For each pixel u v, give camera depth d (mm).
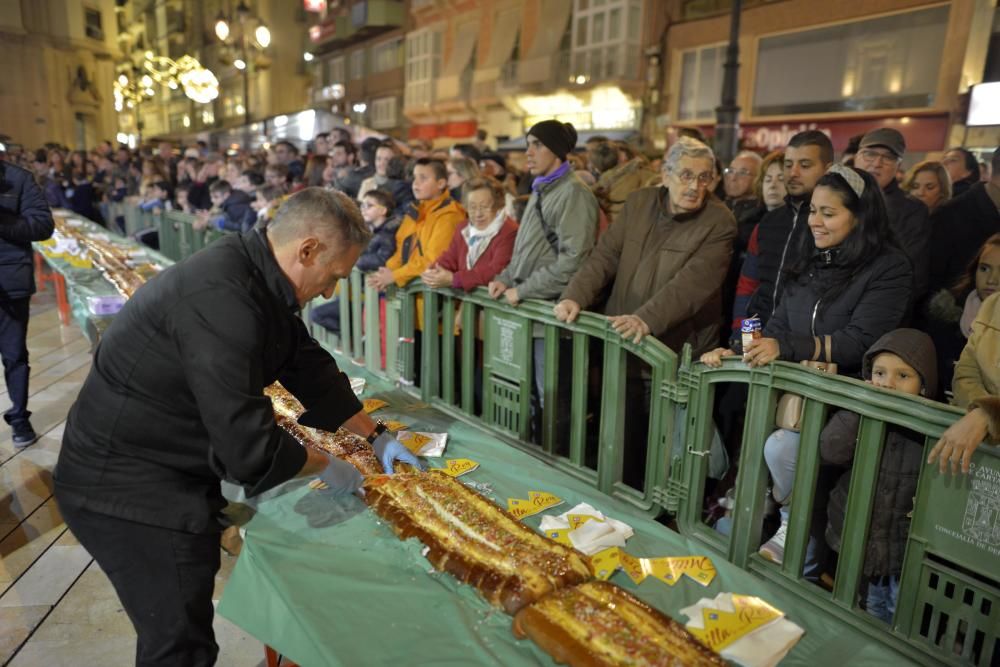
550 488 1867
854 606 1741
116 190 10445
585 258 2799
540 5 16828
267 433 1412
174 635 1476
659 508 2285
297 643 1320
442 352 3361
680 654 1162
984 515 1447
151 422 1439
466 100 19453
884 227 1991
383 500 1671
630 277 2684
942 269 2670
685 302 2412
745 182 3465
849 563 1738
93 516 1461
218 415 1351
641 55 14117
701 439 2117
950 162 3414
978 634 1643
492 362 2994
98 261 4922
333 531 1626
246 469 1395
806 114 11281
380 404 2441
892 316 1965
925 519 1564
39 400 4176
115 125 31859
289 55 31000
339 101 26609
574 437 2615
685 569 1507
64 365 4863
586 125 15805
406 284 3479
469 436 2199
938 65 9375
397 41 22594
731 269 3025
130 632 2180
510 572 1385
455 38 19906
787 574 1887
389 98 23484
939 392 2408
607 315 2654
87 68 30281
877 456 1646
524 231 2988
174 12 41531
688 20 13062
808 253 2178
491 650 1254
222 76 36406
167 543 1466
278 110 31094
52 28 28281
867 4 10109
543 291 2754
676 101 13461
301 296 1568
